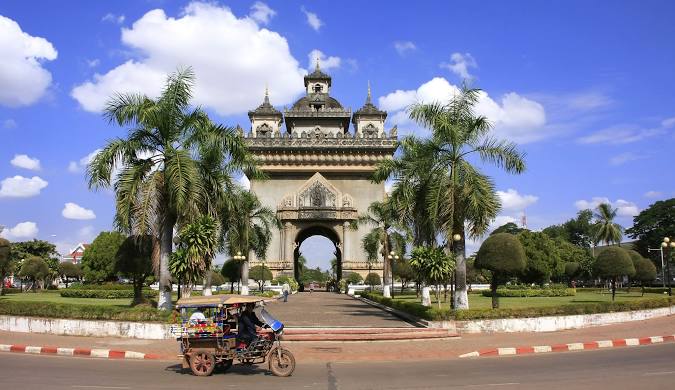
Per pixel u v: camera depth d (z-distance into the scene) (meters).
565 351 19.02
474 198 25.30
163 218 24.77
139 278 30.06
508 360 16.97
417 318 27.17
